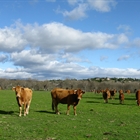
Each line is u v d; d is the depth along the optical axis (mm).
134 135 14633
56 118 20766
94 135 14453
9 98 47000
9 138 13320
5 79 166375
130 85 158000
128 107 33500
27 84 166500
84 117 22031
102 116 23125
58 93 23891
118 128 16797
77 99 23203
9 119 19453
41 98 51281
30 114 23000
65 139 13406
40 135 14195
